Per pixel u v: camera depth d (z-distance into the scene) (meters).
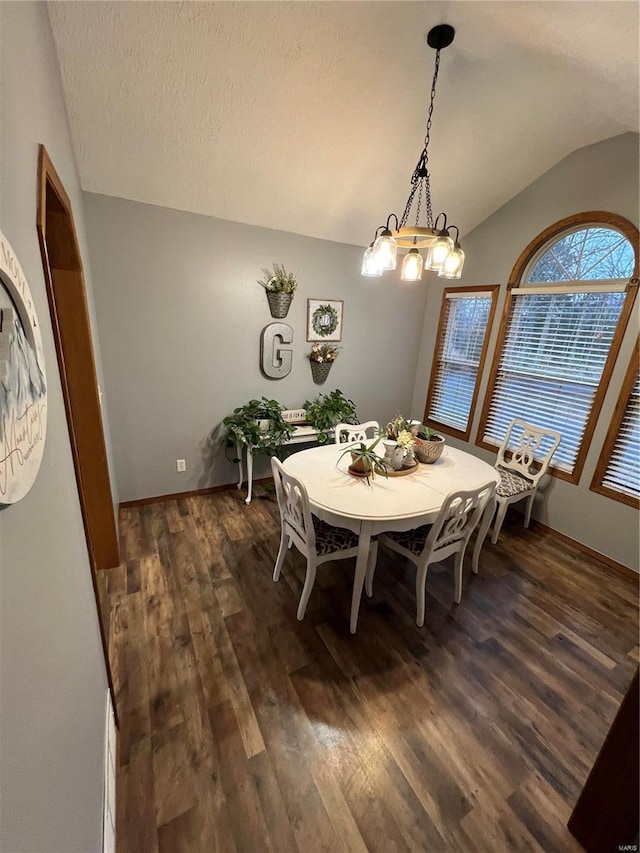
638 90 1.96
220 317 3.12
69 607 0.94
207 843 1.18
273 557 2.57
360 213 3.12
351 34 1.72
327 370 3.69
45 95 1.23
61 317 1.88
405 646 1.93
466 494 1.81
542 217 3.01
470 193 3.05
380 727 1.54
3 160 0.68
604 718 1.63
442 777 1.38
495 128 2.42
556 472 3.02
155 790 1.30
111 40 1.63
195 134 2.17
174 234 2.77
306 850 1.18
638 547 2.57
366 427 3.00
